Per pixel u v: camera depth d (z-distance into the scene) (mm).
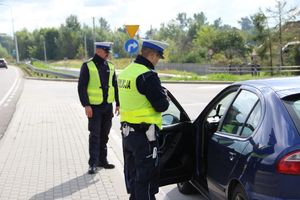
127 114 4262
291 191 3086
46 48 136375
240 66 37781
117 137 9406
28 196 5613
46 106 15719
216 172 4219
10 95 21031
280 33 39625
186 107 14336
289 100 3521
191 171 4941
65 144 8703
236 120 4113
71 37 130875
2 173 6688
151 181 4281
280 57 39406
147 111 4191
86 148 8297
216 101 4785
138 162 4230
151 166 4234
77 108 14844
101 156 6820
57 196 5586
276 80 4102
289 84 3869
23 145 8703
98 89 6375
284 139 3240
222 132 4301
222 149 4082
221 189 4078
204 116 4820
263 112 3633
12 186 6039
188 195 5566
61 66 81250
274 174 3174
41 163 7234
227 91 4688
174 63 62938
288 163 3111
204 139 4680
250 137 3639
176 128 4898
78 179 6301
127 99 4234
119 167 6922
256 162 3373
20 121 11984
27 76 43062
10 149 8359
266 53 40688
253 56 38250
